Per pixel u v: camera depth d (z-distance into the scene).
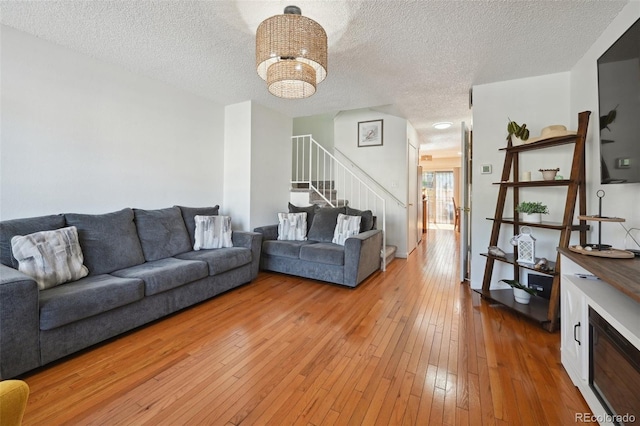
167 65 2.85
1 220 2.19
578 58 2.54
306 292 3.11
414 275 3.78
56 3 1.91
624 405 1.11
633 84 1.55
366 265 3.44
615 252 1.62
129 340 2.06
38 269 1.92
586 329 1.44
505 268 3.09
